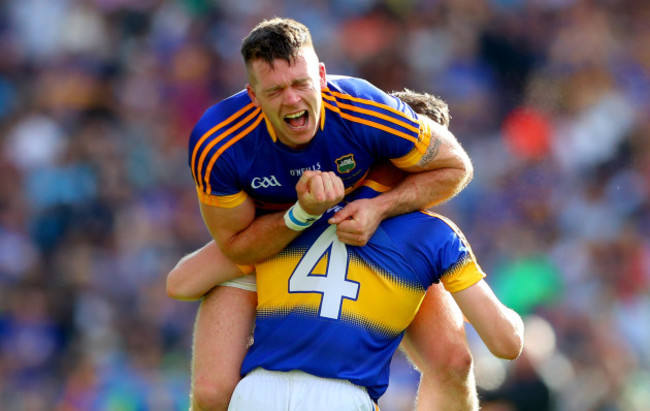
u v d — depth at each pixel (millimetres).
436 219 14641
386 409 32344
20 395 38469
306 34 13312
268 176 13984
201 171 13891
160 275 41469
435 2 51906
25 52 50781
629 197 45719
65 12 51625
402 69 49750
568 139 47719
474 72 50469
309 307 14258
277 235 14047
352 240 14148
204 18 51250
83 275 41250
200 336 15172
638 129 48719
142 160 46344
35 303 40812
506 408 27359
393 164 14625
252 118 13836
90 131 47250
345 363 14172
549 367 31547
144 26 51375
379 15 50969
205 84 49344
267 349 14438
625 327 39719
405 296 14391
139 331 39188
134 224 43344
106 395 36938
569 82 50094
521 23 51969
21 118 48219
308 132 13398
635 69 50812
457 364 15031
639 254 42250
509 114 49406
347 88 13953
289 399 14109
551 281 40656
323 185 13352
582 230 43844
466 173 14688
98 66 49719
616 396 36094
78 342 39844
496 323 14328
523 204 44688
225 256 15109
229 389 14742
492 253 42406
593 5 52969
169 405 36875
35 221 43625
